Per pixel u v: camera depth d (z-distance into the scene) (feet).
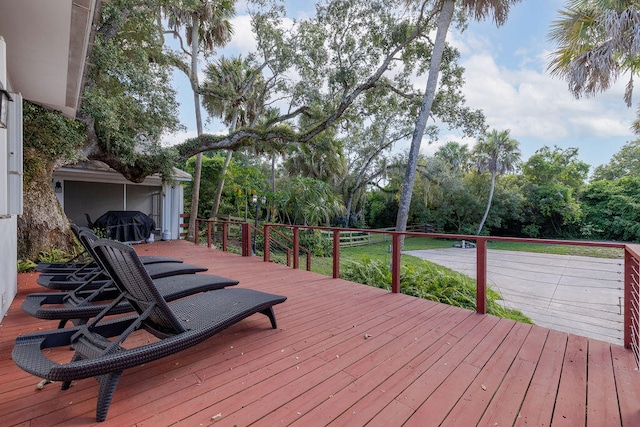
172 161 29.68
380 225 86.84
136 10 23.86
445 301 18.42
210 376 6.48
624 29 21.26
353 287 14.11
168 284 9.71
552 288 28.19
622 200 70.59
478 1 24.90
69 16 9.96
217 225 47.96
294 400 5.68
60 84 15.14
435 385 6.25
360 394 5.90
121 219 28.66
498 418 5.27
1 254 9.16
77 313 7.50
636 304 7.69
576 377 6.61
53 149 19.75
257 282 14.98
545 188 78.33
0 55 8.25
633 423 5.15
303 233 45.29
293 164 61.46
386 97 36.96
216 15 40.19
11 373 6.51
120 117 23.82
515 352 7.77
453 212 82.17
